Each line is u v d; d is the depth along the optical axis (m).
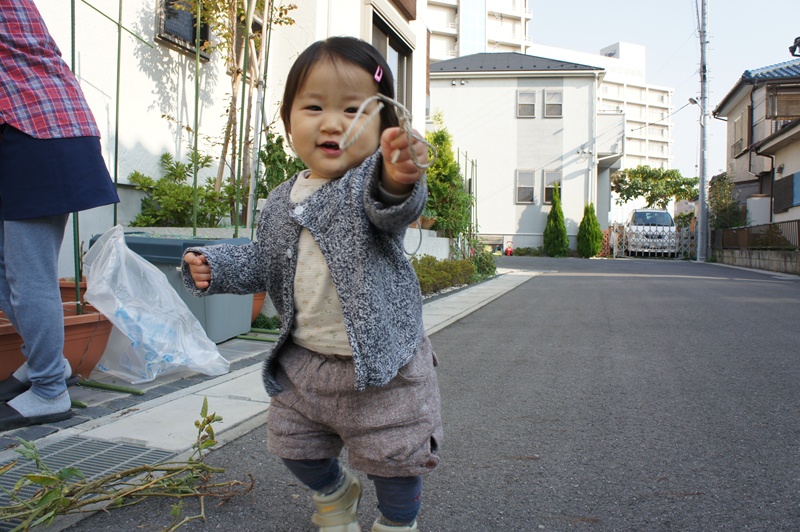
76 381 3.53
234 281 1.75
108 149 5.93
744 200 25.11
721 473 2.52
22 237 2.83
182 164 6.77
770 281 12.48
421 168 1.31
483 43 72.44
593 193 27.00
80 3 5.57
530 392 3.78
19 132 2.78
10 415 2.89
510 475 2.51
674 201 47.56
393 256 1.63
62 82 2.93
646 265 19.05
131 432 2.90
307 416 1.71
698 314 7.26
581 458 2.69
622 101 100.88
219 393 3.57
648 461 2.66
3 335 3.16
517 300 8.84
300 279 1.65
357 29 8.74
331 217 1.57
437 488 2.38
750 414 3.32
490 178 27.48
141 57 6.34
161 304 3.80
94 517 2.11
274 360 1.76
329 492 1.86
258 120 5.75
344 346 1.63
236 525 2.08
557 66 27.55
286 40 7.81
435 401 1.74
